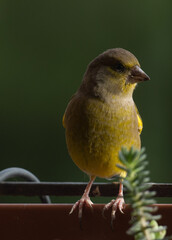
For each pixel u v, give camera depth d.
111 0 15.12
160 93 13.59
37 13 15.24
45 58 14.93
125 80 6.80
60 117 14.18
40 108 14.23
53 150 13.50
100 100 6.76
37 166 13.30
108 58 6.86
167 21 14.63
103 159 6.70
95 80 6.87
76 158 6.89
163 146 13.02
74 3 15.34
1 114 14.05
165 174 12.72
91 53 15.02
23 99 14.37
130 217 4.87
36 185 5.00
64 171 13.12
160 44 14.45
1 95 14.38
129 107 6.83
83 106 6.76
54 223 4.89
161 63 14.16
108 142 6.68
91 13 15.07
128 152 2.86
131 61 6.84
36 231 4.87
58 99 14.50
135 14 14.82
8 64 14.80
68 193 5.07
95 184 5.76
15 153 13.48
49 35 15.09
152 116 13.29
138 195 2.87
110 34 14.98
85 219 4.92
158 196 5.13
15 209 4.88
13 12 15.22
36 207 4.88
